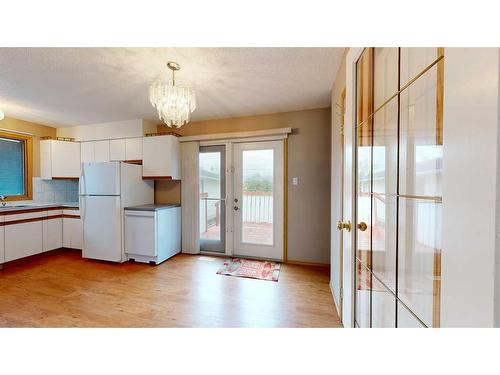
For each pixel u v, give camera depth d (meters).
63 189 4.12
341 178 1.87
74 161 3.84
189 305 2.04
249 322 1.80
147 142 3.50
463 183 0.36
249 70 2.02
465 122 0.36
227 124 3.46
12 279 2.61
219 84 2.31
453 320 0.38
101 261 3.25
